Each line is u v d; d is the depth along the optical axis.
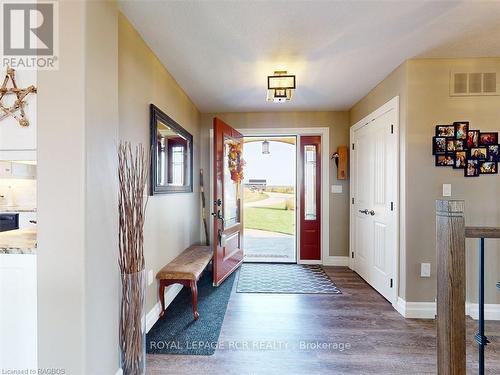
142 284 1.72
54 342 1.39
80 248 1.38
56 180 1.39
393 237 2.79
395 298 2.73
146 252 2.25
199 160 4.22
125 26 1.93
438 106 2.57
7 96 1.47
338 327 2.36
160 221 2.55
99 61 1.51
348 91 3.39
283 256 4.89
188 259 2.89
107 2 1.59
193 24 1.99
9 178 2.24
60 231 1.39
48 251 1.39
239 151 4.06
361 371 1.79
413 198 2.59
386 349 2.04
